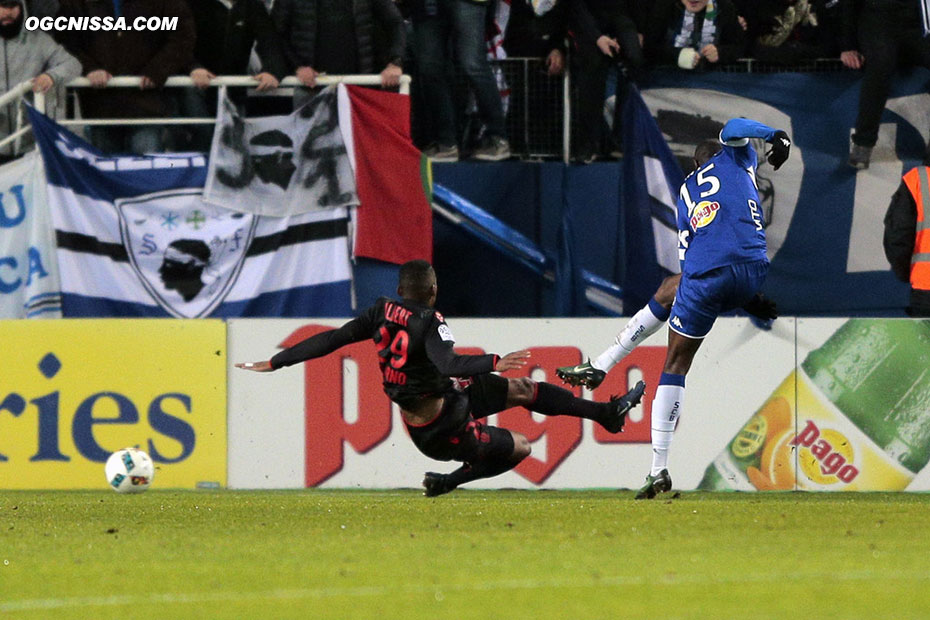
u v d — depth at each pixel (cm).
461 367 2188
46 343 3375
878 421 3319
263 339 3350
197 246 3741
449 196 4003
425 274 2347
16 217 3706
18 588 1390
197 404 3353
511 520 2236
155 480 3359
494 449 2508
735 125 2570
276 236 3759
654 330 2712
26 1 3831
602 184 4031
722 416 3319
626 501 2781
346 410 3334
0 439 3378
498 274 4056
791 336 3328
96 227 3709
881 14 3928
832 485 3319
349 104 3791
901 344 3331
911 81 4028
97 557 1675
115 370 3366
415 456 3338
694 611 1191
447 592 1327
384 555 1666
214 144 3753
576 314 4034
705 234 2581
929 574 1452
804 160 4022
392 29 3872
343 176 3769
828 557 1623
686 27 3975
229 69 3947
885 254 3928
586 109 3978
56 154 3691
